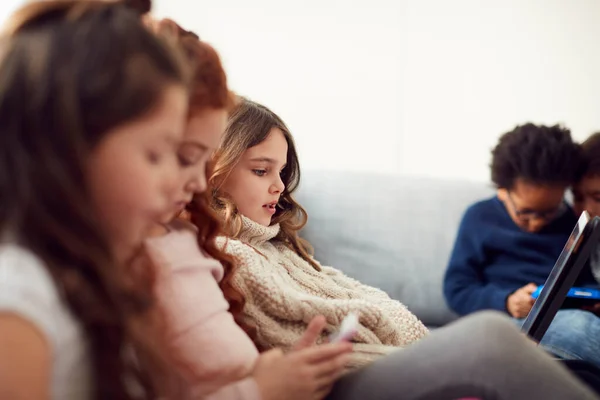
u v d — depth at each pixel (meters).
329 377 0.76
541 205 1.78
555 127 1.85
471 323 0.74
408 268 1.85
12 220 0.55
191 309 0.77
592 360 1.45
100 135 0.57
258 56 2.33
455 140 2.35
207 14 2.32
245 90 2.33
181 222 0.86
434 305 1.85
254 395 0.72
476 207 1.89
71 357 0.53
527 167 1.76
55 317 0.52
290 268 1.16
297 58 2.33
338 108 2.34
